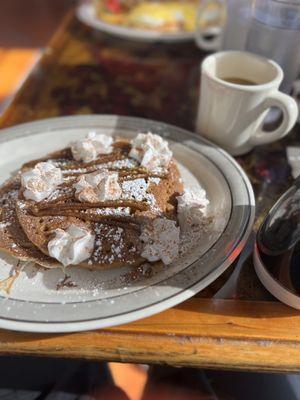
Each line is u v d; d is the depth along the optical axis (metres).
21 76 0.93
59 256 0.35
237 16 0.53
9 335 0.32
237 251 0.35
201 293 0.35
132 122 0.49
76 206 0.38
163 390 0.45
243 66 0.48
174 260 0.35
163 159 0.42
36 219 0.38
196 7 0.82
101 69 0.63
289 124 0.44
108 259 0.35
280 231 0.34
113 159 0.43
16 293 0.34
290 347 0.32
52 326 0.30
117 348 0.32
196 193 0.40
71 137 0.48
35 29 1.15
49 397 0.42
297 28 0.46
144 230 0.36
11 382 0.43
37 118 0.54
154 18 0.75
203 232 0.38
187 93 0.59
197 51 0.69
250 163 0.48
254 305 0.34
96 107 0.56
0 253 0.37
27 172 0.40
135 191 0.39
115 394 0.45
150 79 0.62
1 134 0.47
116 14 0.77
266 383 0.43
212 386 0.44
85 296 0.33
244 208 0.38
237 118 0.45
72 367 0.45
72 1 1.26
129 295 0.32
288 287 0.33
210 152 0.45
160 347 0.32
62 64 0.64
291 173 0.47
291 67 0.49
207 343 0.32
